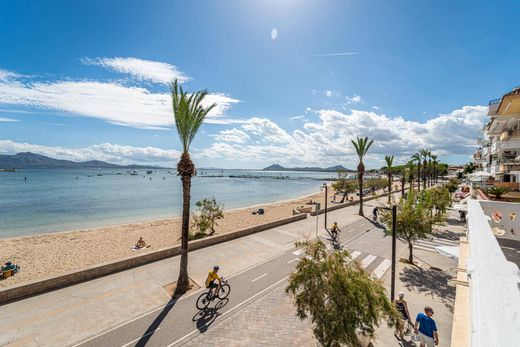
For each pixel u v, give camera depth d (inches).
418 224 569.9
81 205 1903.3
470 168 3043.8
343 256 292.5
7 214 1531.7
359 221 1071.6
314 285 276.8
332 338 255.8
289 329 366.6
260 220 1269.7
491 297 79.4
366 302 256.2
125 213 1599.4
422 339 309.4
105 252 791.7
